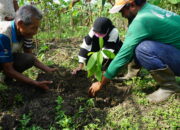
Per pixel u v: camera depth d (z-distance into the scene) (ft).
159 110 9.12
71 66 13.05
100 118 9.04
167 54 8.97
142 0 8.80
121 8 8.73
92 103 9.58
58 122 8.55
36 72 12.45
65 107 9.37
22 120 8.53
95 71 8.66
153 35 8.96
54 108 9.36
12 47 9.65
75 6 19.53
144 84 11.03
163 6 13.01
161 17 8.75
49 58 14.16
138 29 8.69
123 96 10.38
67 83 11.16
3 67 9.61
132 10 8.86
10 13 11.36
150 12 8.73
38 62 11.35
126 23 19.72
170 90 9.42
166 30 8.84
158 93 9.66
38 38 18.20
